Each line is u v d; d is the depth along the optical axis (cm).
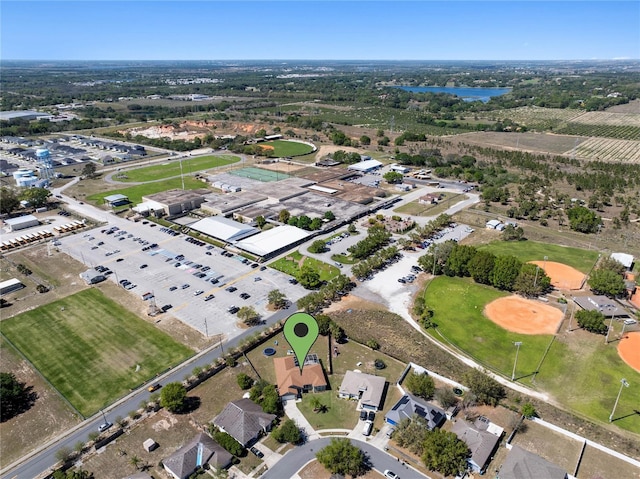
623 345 10812
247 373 9981
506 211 19962
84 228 18362
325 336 11338
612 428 8462
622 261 14550
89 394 9381
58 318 12038
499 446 8044
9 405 9062
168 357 10469
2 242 16688
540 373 9919
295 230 17438
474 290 13400
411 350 10738
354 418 8731
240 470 7600
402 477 7450
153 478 7500
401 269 14750
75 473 7394
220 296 13075
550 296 13012
